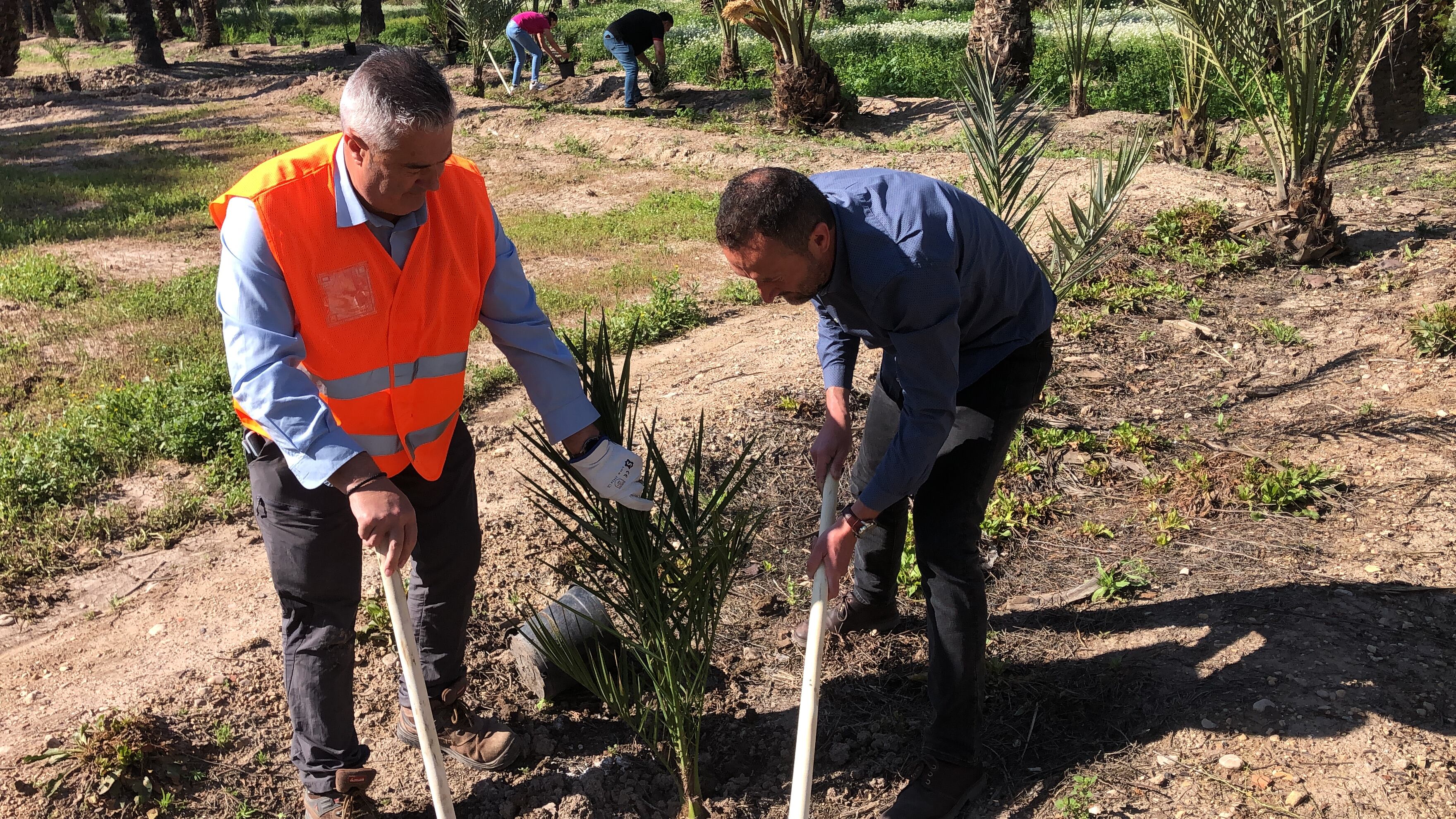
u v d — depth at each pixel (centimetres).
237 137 1504
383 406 237
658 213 1010
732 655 341
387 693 319
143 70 2333
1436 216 753
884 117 1402
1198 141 997
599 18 3055
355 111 199
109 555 430
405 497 226
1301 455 434
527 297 249
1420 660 300
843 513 249
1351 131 1022
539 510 421
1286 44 641
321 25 3469
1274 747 273
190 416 521
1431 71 1264
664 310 680
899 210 228
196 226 1015
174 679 321
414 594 274
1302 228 673
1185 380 518
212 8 2898
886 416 296
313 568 239
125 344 679
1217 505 403
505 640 345
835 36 2219
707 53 2045
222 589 391
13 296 777
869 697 318
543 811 278
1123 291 623
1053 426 466
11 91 2189
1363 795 255
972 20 1371
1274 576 351
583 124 1398
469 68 2067
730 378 548
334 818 259
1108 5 1636
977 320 253
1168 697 298
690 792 273
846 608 338
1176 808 259
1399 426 447
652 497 255
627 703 295
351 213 217
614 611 340
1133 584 355
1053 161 1034
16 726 304
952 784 267
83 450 509
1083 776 272
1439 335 509
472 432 523
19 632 372
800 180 220
